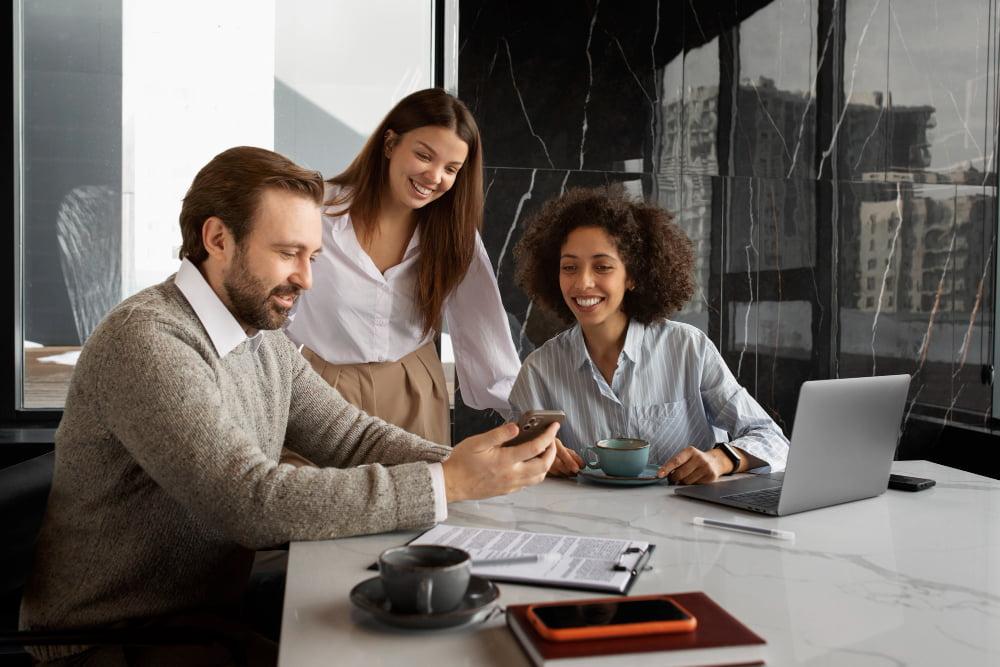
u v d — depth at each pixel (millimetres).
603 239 1771
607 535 1205
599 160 3010
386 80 2969
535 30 2953
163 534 1236
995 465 3201
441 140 1904
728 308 3145
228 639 1135
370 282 2027
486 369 2229
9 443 2494
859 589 982
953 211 3365
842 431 1371
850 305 3277
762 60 3141
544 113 2965
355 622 869
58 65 2750
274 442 1411
